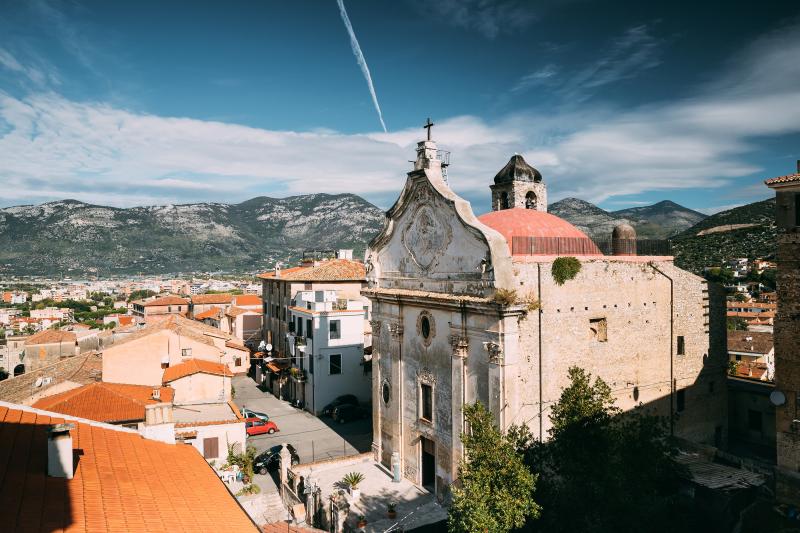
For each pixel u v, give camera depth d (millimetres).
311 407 50250
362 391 52219
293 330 56375
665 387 29516
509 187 35812
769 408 33625
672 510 23641
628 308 27984
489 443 19516
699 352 31438
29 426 15727
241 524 13805
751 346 68938
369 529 24641
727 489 24906
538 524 20172
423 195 29281
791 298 25469
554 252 27406
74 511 11680
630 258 28250
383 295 31516
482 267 24406
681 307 30562
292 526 23703
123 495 13398
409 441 30203
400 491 29016
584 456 19281
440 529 24734
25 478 12438
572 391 20703
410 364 30047
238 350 69750
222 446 34781
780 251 25906
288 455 31938
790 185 25312
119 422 31859
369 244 34500
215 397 45062
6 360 82000
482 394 24453
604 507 18734
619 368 27422
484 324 24281
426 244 29188
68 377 43531
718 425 32406
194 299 110562
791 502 24844
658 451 20141
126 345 47406
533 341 24297
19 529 10203
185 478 16062
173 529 12375
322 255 95000
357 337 52062
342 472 31938
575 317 25781
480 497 18219
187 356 49500
